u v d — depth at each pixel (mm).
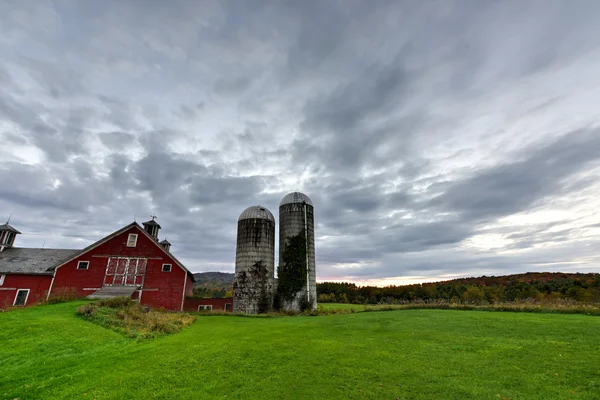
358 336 14133
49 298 24750
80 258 29453
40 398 7082
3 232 33781
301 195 36094
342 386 7797
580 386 7574
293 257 33312
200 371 8984
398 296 67062
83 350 11047
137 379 8281
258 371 8992
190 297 35844
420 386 7715
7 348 10820
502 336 13031
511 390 7398
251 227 33625
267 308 31938
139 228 31625
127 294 27266
